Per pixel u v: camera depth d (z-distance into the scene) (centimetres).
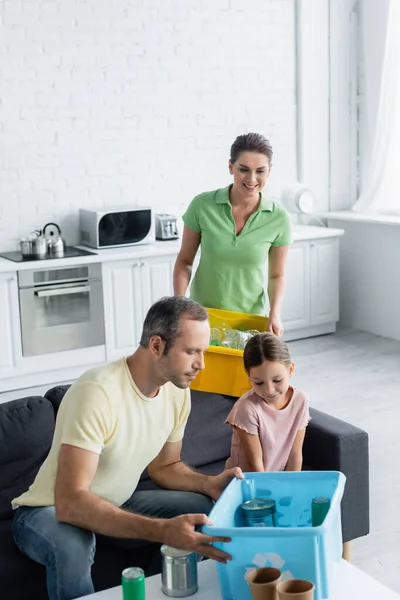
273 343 262
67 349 541
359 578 215
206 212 359
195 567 212
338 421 309
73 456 225
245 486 232
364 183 673
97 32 571
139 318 563
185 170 620
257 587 192
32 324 526
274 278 372
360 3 655
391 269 625
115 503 248
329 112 670
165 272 567
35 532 233
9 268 509
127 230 569
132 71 588
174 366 227
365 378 539
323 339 636
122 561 256
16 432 274
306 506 229
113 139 589
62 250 548
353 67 670
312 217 673
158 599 209
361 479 302
